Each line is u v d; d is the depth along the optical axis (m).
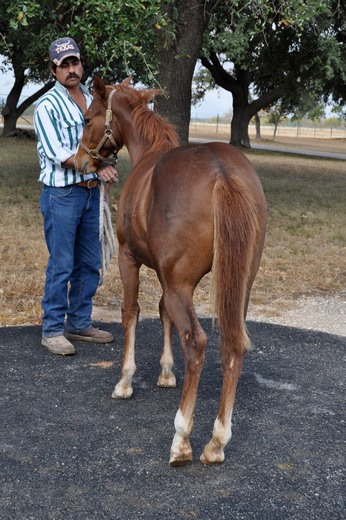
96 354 4.83
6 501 2.86
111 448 3.37
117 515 2.78
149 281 7.03
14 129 29.39
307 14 8.65
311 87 25.61
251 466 3.22
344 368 4.74
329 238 9.84
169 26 8.95
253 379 4.43
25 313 5.74
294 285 7.18
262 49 18.72
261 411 3.90
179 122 10.59
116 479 3.06
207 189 3.02
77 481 3.04
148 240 3.24
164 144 3.89
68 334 5.15
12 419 3.68
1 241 8.14
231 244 2.92
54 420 3.69
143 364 4.64
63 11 9.20
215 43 17.23
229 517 2.79
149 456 3.29
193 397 3.09
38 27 10.09
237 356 2.99
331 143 55.09
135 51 8.21
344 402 4.10
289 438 3.56
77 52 4.55
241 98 31.58
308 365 4.77
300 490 3.03
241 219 2.93
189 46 10.18
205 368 4.61
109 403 3.94
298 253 8.62
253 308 6.36
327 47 17.78
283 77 24.00
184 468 3.18
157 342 5.13
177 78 10.35
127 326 3.95
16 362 4.58
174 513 2.81
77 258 5.04
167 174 3.20
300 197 14.44
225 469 3.18
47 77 21.70
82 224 4.93
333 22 16.94
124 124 4.06
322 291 7.06
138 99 4.05
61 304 4.82
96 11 7.04
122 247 3.85
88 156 4.22
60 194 4.70
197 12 10.05
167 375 4.19
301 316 6.20
